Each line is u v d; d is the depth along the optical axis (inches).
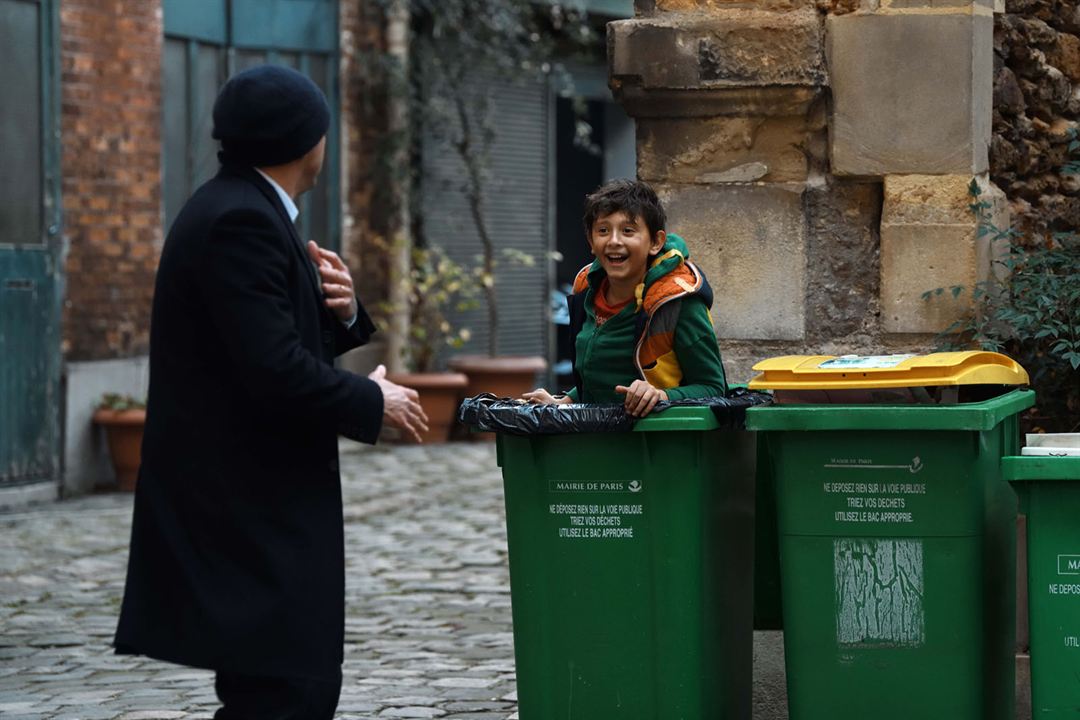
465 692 465.1
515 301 1226.0
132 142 920.3
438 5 1103.6
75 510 829.2
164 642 285.1
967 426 311.3
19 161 848.9
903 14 402.6
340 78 1069.1
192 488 285.9
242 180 291.9
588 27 1250.6
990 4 417.1
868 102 405.1
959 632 319.0
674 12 418.6
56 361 869.8
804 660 326.3
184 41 972.6
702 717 332.8
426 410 1074.1
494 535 751.1
